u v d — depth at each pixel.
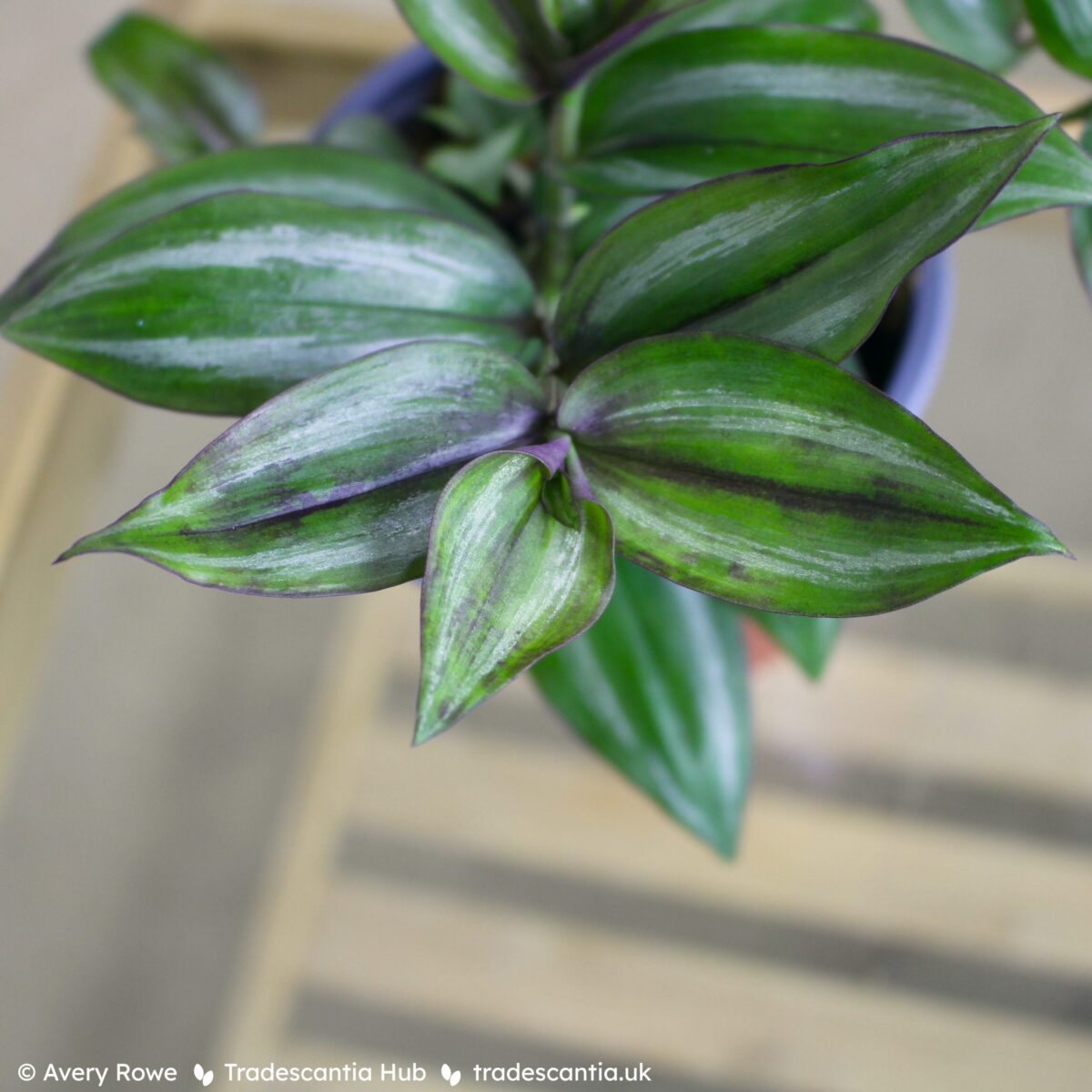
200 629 0.86
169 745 0.85
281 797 0.84
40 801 0.85
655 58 0.38
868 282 0.34
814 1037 0.54
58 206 0.66
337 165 0.40
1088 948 0.54
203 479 0.33
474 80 0.38
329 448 0.34
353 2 0.67
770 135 0.38
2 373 0.56
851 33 0.37
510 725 0.69
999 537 0.33
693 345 0.34
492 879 0.73
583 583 0.34
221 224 0.37
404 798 0.57
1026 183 0.36
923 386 0.44
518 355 0.39
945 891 0.55
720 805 0.43
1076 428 0.79
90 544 0.33
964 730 0.57
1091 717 0.56
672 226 0.35
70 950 0.84
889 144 0.33
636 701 0.43
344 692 0.58
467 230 0.38
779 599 0.34
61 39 0.70
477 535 0.33
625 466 0.35
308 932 0.55
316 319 0.37
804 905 0.55
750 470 0.34
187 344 0.37
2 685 0.48
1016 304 0.79
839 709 0.58
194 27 0.52
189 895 0.84
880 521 0.33
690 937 0.70
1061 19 0.40
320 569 0.34
